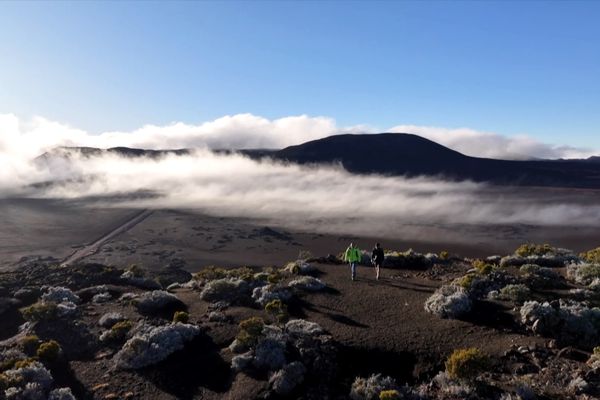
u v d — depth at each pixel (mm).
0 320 23828
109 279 30766
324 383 16938
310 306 23359
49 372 17375
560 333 17828
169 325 20750
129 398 16281
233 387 16750
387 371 17375
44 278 31047
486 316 20156
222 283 26062
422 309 21938
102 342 20109
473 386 15156
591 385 14328
